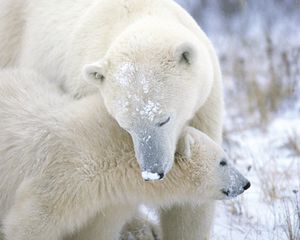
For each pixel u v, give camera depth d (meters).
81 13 10.73
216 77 10.11
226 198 10.02
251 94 18.28
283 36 26.52
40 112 9.70
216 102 10.08
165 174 9.02
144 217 11.66
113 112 9.11
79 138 9.34
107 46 9.88
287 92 18.59
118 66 9.09
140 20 9.77
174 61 9.12
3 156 9.65
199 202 10.08
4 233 9.59
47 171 9.20
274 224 11.15
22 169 9.43
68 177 9.16
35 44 11.28
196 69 9.34
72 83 10.23
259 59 22.73
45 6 11.45
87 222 10.00
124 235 11.44
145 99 8.84
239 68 20.66
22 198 9.23
